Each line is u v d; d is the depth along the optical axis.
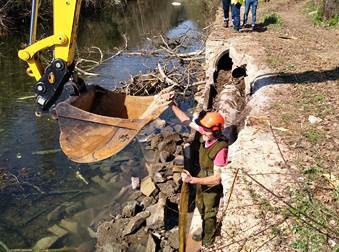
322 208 4.48
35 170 8.32
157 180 7.53
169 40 17.45
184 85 12.17
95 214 7.06
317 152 5.58
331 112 6.76
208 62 11.80
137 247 6.19
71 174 8.20
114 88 12.34
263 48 10.79
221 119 4.88
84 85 5.18
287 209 4.52
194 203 6.95
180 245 4.91
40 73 5.10
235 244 4.24
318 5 16.22
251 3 13.52
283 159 5.27
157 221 6.45
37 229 6.75
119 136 4.64
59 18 4.86
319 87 7.91
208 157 4.94
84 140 4.66
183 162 7.81
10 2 19.69
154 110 4.89
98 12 26.30
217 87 10.54
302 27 14.11
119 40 19.23
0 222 6.91
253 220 4.46
